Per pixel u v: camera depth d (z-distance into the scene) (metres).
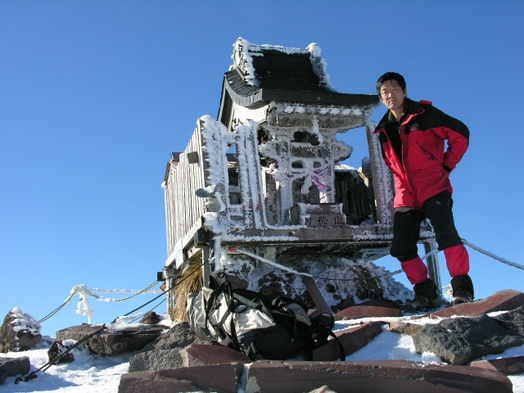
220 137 8.77
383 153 6.64
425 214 6.38
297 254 9.82
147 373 4.02
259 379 3.86
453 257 6.06
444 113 6.16
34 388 5.21
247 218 8.52
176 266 10.86
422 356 4.77
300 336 5.05
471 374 3.79
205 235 8.23
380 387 3.78
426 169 6.26
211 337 5.52
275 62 10.84
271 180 10.77
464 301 5.98
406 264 6.61
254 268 8.91
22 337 7.80
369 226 9.12
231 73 10.94
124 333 6.72
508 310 5.66
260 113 9.51
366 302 7.98
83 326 7.61
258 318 4.99
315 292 8.42
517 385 4.06
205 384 3.93
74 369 6.23
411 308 8.17
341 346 5.00
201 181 8.62
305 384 3.83
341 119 9.80
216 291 5.45
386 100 6.25
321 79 10.59
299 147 9.81
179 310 9.38
